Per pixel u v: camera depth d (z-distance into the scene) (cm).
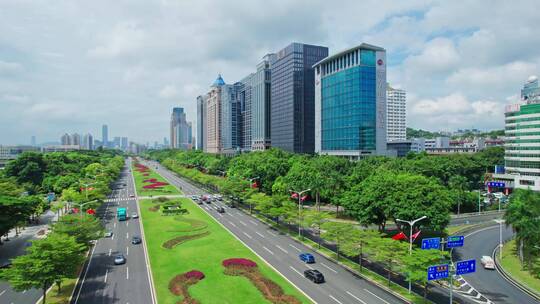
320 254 6531
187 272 5375
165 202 11656
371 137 17588
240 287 4916
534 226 5888
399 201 6700
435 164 12288
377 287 5038
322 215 7125
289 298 4531
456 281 5156
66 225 5912
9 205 6481
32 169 13850
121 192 15112
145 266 5888
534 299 4772
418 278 4312
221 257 6206
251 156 17375
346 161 13000
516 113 13888
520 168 13700
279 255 6425
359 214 7288
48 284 4497
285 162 13525
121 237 7738
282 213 7988
